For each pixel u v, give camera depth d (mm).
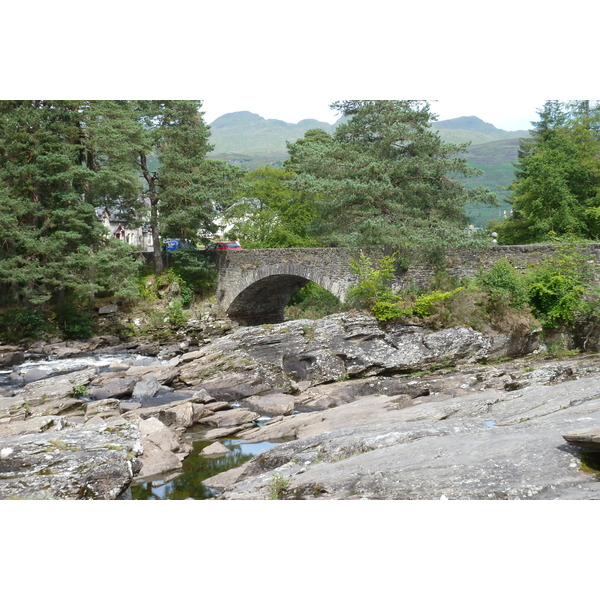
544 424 11070
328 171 31391
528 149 54688
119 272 34750
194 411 18469
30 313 35062
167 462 13562
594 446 8891
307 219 50344
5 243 33906
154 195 40562
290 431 16109
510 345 24641
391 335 24531
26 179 33500
